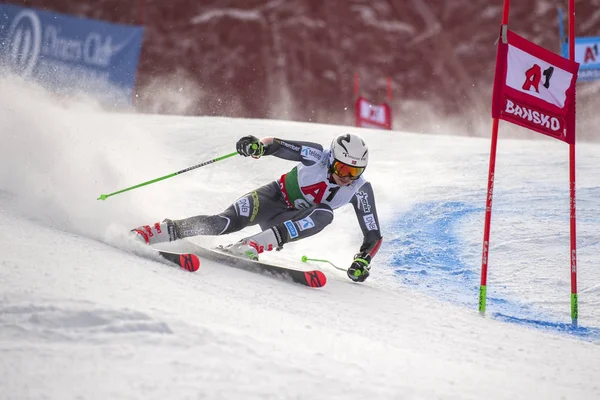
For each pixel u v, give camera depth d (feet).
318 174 52.90
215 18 253.44
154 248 49.26
